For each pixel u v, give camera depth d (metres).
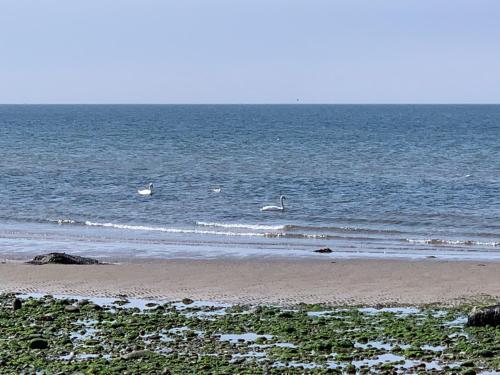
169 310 37.84
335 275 47.00
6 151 154.75
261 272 48.06
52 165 125.25
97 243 61.66
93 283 44.94
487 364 28.47
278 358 29.20
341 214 76.81
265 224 71.69
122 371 27.47
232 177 108.31
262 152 154.62
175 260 53.16
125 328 33.81
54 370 27.69
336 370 27.67
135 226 70.88
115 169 119.81
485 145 174.38
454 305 39.06
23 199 87.12
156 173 114.12
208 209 80.50
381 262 51.47
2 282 45.19
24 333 32.88
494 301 39.84
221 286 44.09
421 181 101.94
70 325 34.41
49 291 42.94
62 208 81.06
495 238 64.38
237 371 27.39
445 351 30.08
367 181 102.00
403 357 29.41
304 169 118.81
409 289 43.03
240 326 34.16
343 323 34.69
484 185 97.75
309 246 60.31
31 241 62.69
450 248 59.41
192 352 30.03
